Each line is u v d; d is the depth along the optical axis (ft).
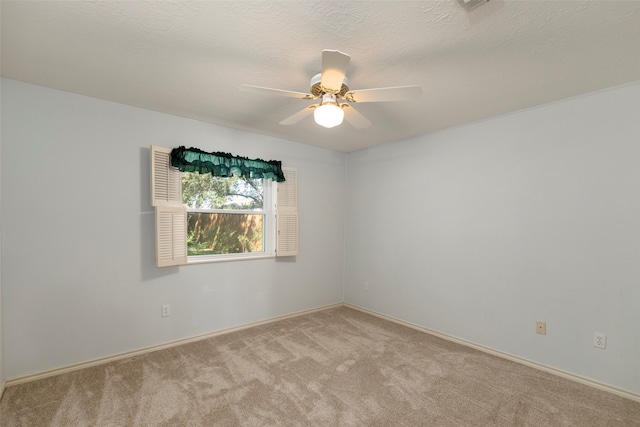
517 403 6.74
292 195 12.29
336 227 14.14
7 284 7.11
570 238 7.89
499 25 4.92
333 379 7.64
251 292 11.34
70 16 4.75
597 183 7.48
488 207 9.43
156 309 9.21
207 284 10.25
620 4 4.42
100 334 8.30
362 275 13.57
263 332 10.77
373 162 13.16
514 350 8.83
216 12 4.66
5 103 7.06
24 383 7.22
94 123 8.17
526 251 8.64
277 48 5.66
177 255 9.29
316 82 5.69
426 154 11.14
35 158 7.41
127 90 7.65
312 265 13.25
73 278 7.92
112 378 7.54
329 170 13.83
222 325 10.59
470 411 6.45
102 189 8.31
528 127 8.59
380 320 12.26
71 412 6.22
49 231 7.60
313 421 6.08
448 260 10.44
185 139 9.68
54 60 6.18
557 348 8.06
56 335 7.70
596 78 6.81
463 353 9.27
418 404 6.67
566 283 7.94
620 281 7.17
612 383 7.24
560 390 7.29
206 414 6.23
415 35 5.20
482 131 9.57
